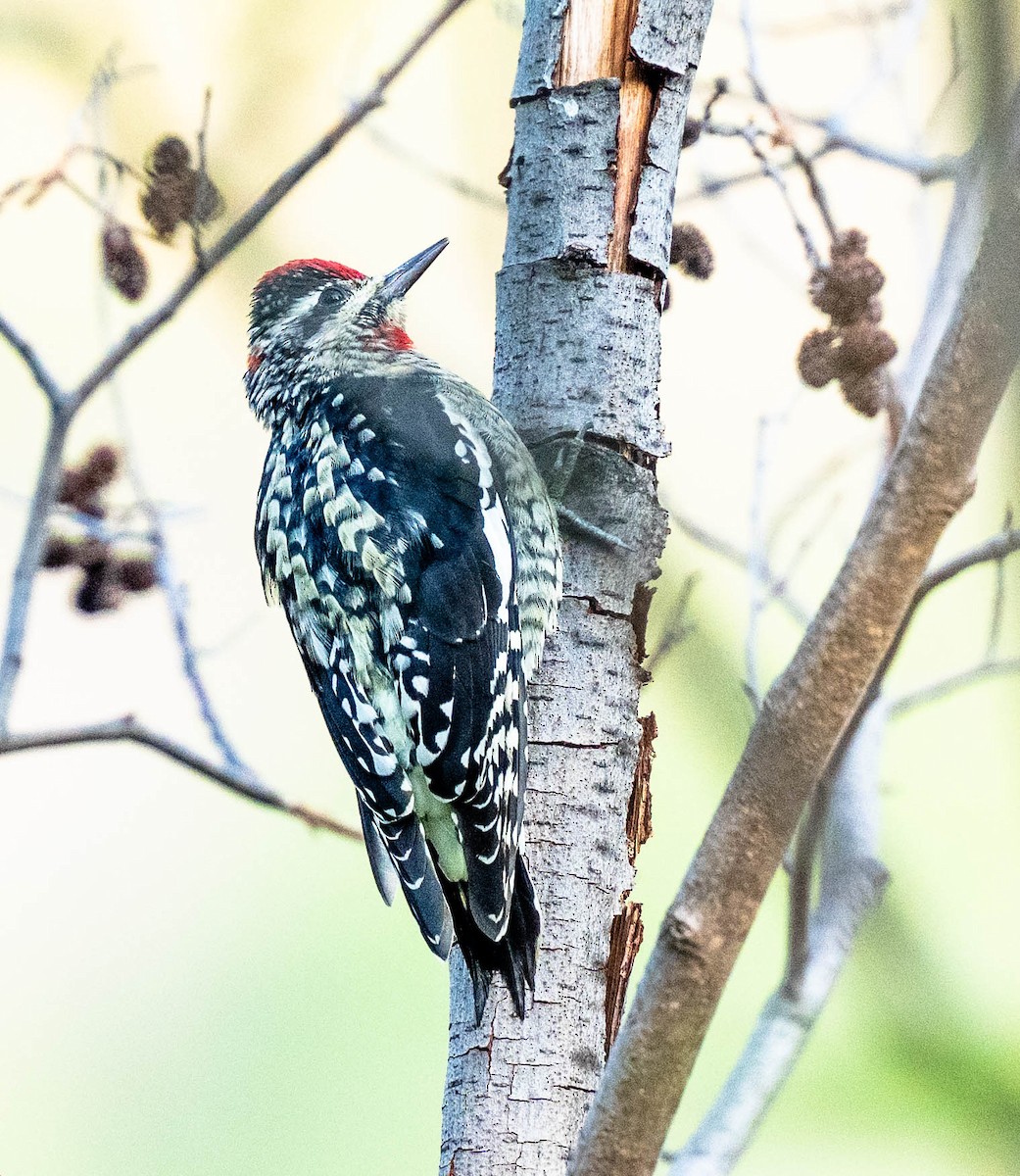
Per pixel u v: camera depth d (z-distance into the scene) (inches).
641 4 329.4
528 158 335.0
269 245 486.0
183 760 314.2
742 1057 312.7
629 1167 232.4
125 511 366.3
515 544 332.5
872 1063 331.0
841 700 224.1
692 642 382.3
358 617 343.0
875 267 355.9
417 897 315.6
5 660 295.7
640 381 330.3
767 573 380.8
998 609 357.7
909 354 358.9
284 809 324.2
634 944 298.5
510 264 335.6
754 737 227.1
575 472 322.7
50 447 297.9
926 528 222.8
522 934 291.6
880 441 383.2
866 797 337.1
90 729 308.2
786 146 363.9
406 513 345.7
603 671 314.2
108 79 352.8
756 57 367.6
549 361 330.0
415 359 389.7
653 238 331.9
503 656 317.1
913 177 386.6
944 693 354.6
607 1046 289.9
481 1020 285.0
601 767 306.5
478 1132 279.9
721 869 226.7
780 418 372.2
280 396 391.2
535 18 336.2
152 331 300.0
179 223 344.2
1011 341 218.8
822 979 318.0
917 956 329.1
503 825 301.9
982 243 220.7
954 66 356.8
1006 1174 306.2
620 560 321.1
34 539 298.7
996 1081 320.8
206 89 303.1
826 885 330.0
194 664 332.8
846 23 428.8
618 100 329.7
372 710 335.0
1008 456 216.8
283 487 367.6
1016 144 219.0
